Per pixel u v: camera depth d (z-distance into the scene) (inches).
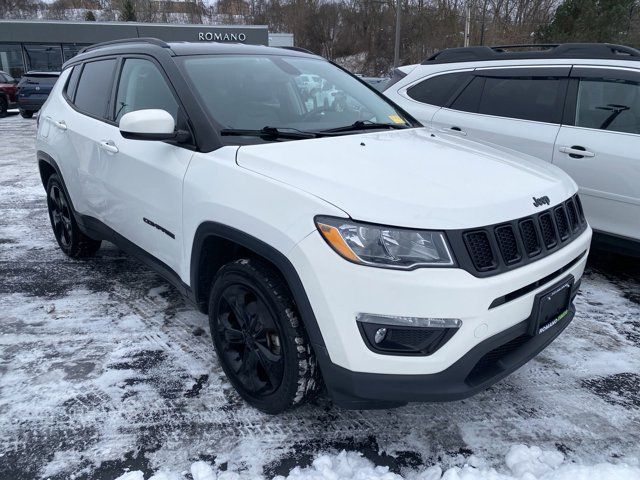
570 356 122.1
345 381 83.0
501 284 80.2
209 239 102.1
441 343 79.1
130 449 92.8
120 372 114.4
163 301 147.9
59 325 134.5
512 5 1835.6
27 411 102.0
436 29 1811.0
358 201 81.5
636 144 150.8
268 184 89.5
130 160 123.0
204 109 108.8
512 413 102.7
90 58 161.0
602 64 164.6
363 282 77.9
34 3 2871.6
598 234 161.3
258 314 95.5
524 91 179.8
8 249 191.6
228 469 88.4
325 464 88.3
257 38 1375.5
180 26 1317.7
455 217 80.0
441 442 95.0
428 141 117.3
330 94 132.4
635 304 148.8
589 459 90.9
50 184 178.2
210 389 109.0
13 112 845.2
